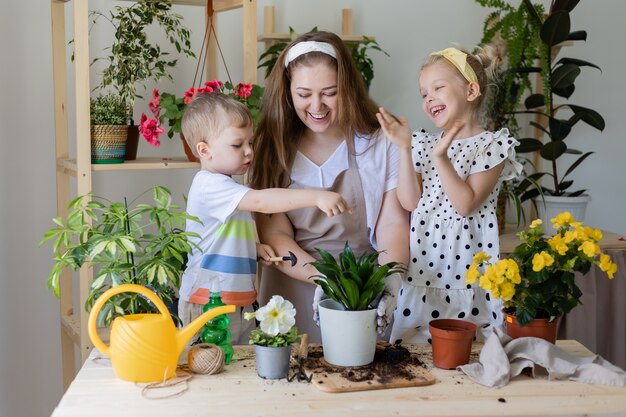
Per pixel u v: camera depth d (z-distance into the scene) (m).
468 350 1.48
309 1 2.99
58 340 2.81
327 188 1.94
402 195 1.86
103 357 1.53
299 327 2.03
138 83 2.79
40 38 2.67
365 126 1.96
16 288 2.74
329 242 2.00
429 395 1.34
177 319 1.61
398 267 1.76
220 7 2.67
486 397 1.34
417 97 3.15
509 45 2.87
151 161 2.47
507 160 1.94
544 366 1.42
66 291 2.71
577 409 1.30
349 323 1.45
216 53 2.89
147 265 1.51
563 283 1.48
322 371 1.44
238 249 1.81
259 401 1.31
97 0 2.71
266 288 2.08
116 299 1.52
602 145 3.37
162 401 1.30
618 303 2.70
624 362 2.71
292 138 1.99
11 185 2.69
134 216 1.59
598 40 3.29
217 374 1.44
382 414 1.26
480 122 2.04
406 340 1.92
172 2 2.57
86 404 1.29
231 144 1.75
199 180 1.80
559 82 2.85
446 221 1.92
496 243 1.92
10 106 2.66
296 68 1.85
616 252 2.71
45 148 2.72
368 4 3.05
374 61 3.09
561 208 2.90
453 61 1.87
